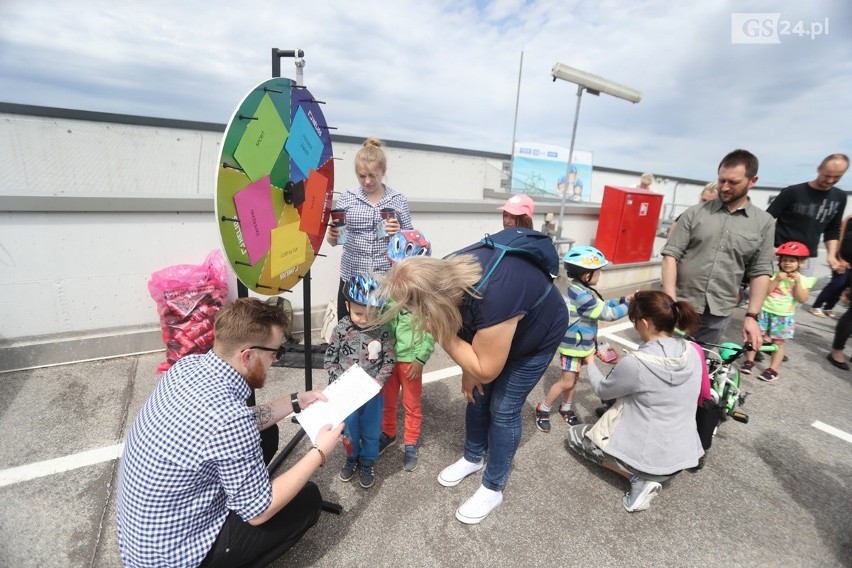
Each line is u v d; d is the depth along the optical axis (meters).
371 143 3.00
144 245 3.32
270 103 1.66
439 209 4.54
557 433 2.90
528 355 1.90
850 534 2.17
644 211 5.61
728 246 2.82
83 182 6.11
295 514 1.67
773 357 3.85
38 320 3.12
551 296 1.78
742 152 2.66
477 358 1.67
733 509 2.30
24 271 3.00
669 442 2.15
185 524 1.33
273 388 3.16
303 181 2.02
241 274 1.63
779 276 3.72
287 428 2.72
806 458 2.76
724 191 2.75
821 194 4.05
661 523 2.18
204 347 3.20
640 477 2.21
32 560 1.75
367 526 2.05
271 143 1.71
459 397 3.24
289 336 3.81
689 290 3.03
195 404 1.30
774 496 2.41
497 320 1.57
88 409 2.74
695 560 1.97
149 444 1.27
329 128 2.28
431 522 2.10
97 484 2.16
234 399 1.38
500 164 11.27
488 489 2.13
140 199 3.20
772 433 3.03
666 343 2.24
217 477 1.35
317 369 3.43
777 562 1.99
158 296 3.07
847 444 2.93
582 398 3.39
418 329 1.60
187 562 1.35
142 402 2.84
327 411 1.71
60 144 5.86
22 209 2.87
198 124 6.67
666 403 2.16
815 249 4.20
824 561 2.00
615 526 2.14
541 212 5.54
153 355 3.46
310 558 1.86
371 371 2.06
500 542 2.00
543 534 2.07
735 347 2.82
